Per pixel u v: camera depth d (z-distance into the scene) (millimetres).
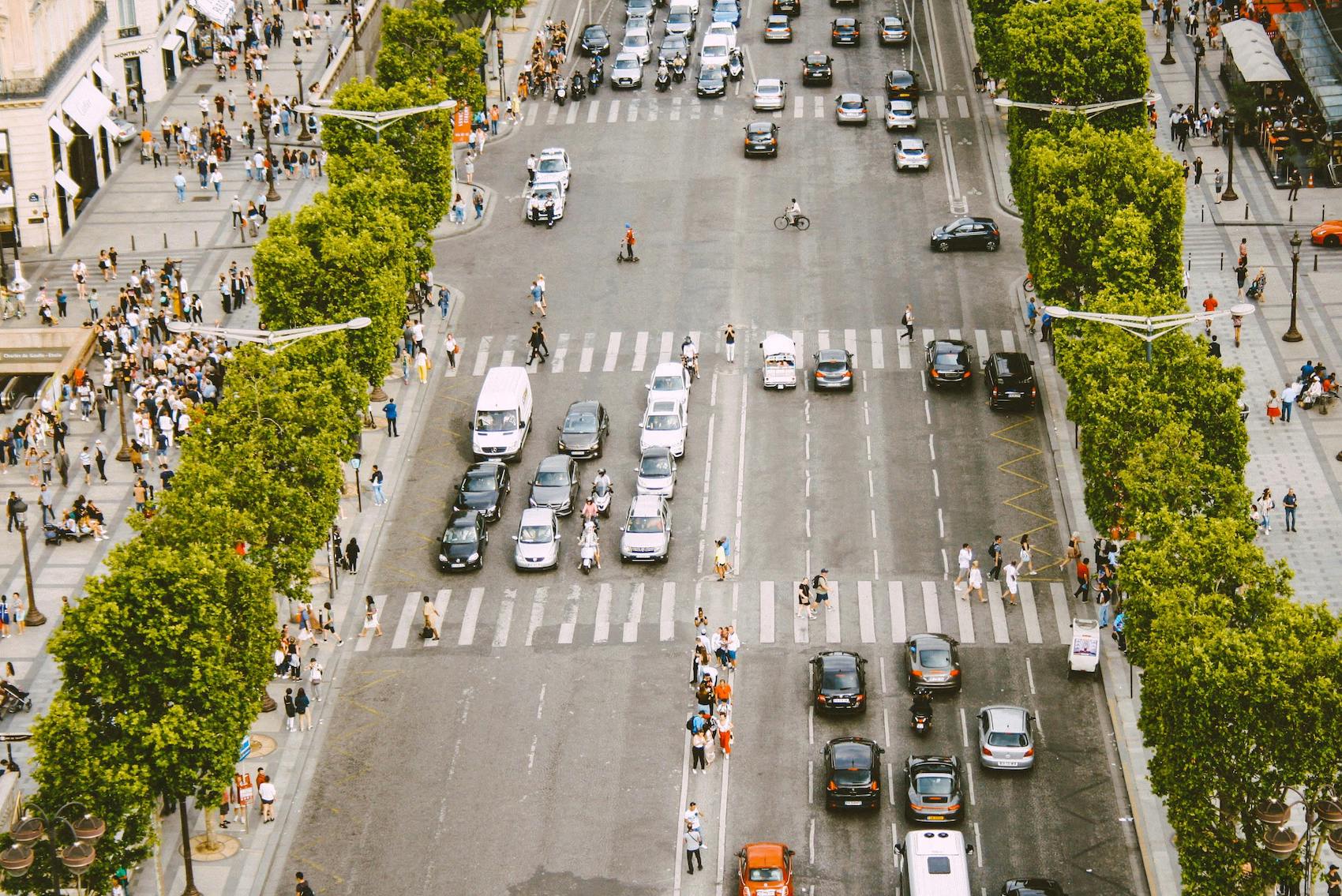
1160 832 87625
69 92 147500
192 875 84375
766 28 176750
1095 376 101438
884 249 140375
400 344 128875
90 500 114188
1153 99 138625
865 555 108125
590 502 108938
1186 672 74625
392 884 86625
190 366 121375
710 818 89750
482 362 128250
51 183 141750
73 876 77250
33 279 137000
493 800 91375
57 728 77500
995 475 114688
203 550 81812
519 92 165250
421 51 150625
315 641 102312
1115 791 90812
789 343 124750
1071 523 110312
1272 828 71250
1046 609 103562
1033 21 139750
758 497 113438
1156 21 173875
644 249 141250
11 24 138125
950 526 110312
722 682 97375
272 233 112625
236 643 83875
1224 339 127000
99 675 79000
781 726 95438
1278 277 134750
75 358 125312
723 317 132250
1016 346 127938
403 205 125438
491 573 108000
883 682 98250
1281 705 72750
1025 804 89938
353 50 170875
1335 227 137750
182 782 80125
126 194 149625
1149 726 78500
